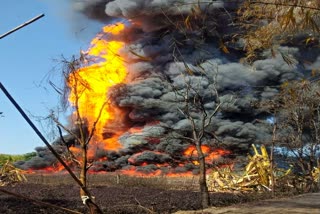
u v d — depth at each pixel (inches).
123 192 812.0
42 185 960.9
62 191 802.2
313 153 965.2
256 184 904.3
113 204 594.2
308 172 982.4
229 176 936.9
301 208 517.7
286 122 976.3
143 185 1045.8
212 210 535.8
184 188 985.5
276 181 912.9
